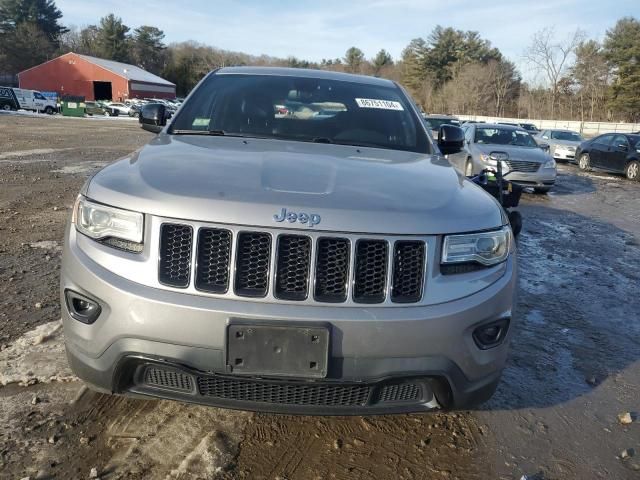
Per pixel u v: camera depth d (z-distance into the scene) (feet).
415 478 8.22
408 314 7.10
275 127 11.46
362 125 11.80
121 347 7.10
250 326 6.82
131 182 7.75
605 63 215.31
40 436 8.37
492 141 43.52
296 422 9.29
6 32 303.48
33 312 12.82
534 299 16.85
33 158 44.06
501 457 8.86
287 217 6.99
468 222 7.70
